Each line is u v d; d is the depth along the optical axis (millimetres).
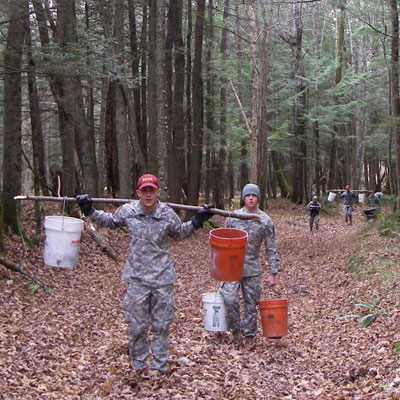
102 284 10445
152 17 17062
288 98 31172
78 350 6336
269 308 6656
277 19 23547
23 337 6457
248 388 5238
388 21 20391
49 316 7648
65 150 13664
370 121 40656
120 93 17266
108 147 22906
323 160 41719
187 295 10203
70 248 5738
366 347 6422
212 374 5590
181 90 19469
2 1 8805
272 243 6953
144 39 21375
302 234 21453
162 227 5305
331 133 35375
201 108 20203
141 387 5098
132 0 20922
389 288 8922
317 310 9000
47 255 5742
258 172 23016
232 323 6793
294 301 10070
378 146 33344
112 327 7652
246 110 26344
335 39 42406
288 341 7176
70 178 13797
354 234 17500
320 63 32406
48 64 9453
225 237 6121
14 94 11023
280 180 37062
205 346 6637
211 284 11492
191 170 20078
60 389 4980
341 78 36562
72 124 13695
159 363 5363
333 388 5297
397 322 7078
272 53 31641
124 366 5688
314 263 14031
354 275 10883
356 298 9039
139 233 5297
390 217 15969
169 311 5352
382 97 33562
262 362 6148
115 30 15961
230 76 22375
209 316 6727
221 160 24188
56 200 5359
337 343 6836
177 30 19547
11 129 11023
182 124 19641
